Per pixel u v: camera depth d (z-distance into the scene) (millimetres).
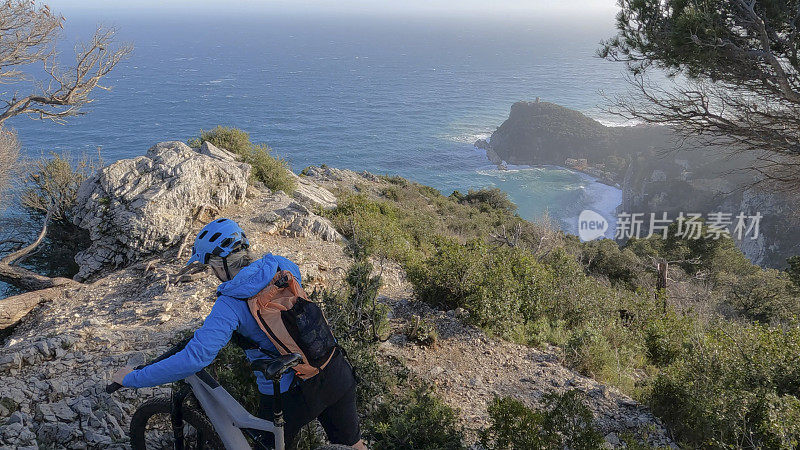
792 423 5637
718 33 8398
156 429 4230
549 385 7781
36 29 15039
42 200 16328
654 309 13484
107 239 13086
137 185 13773
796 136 9266
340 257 13531
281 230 14570
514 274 11562
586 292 12820
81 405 4535
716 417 6082
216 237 2688
